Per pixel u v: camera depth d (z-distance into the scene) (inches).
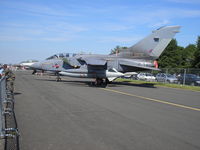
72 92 560.1
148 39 834.8
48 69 963.3
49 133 217.3
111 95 524.1
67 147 181.0
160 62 2454.5
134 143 193.3
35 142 191.5
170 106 394.0
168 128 243.9
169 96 546.0
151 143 194.1
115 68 826.8
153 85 920.3
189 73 1072.2
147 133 223.5
